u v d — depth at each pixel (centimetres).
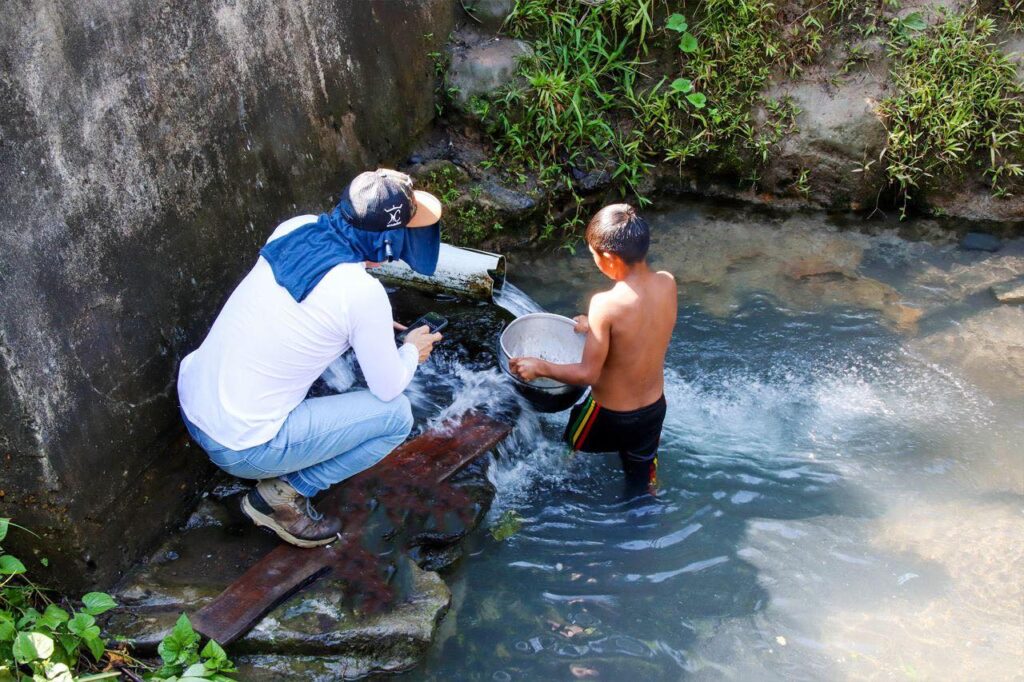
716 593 315
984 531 334
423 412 366
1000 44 508
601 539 335
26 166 242
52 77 248
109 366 276
